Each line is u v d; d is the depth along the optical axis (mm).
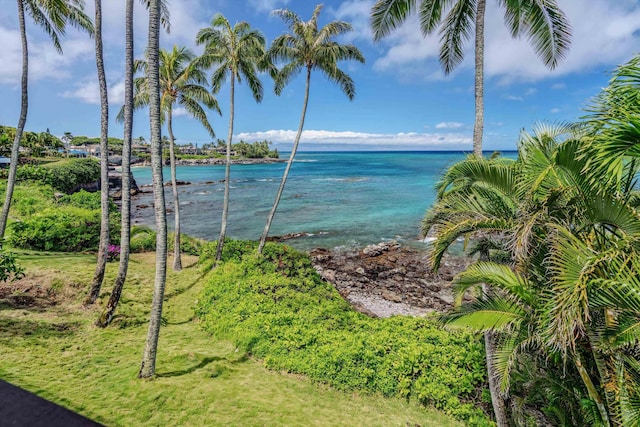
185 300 12055
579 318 3465
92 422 1030
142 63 14125
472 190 5480
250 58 14672
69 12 12234
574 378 5383
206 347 8852
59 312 9125
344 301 12672
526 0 7812
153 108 6320
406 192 45000
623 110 3268
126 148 9164
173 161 15086
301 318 10422
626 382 4242
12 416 984
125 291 11297
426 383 7594
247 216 31891
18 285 9922
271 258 15500
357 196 42312
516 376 6164
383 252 20875
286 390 7273
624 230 4070
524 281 4879
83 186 37719
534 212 4383
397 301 14477
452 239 5133
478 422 6742
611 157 3398
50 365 6672
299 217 30938
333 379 7773
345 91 14977
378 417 6809
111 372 6750
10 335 7414
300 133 15047
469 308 5102
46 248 14258
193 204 38750
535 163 4539
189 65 14195
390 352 8508
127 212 9250
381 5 8312
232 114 15195
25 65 12445
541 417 6766
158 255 6605
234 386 6934
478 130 7168
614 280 3682
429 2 8438
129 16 9039
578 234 4562
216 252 15609
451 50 9062
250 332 9398
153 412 5715
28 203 20391
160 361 7453
